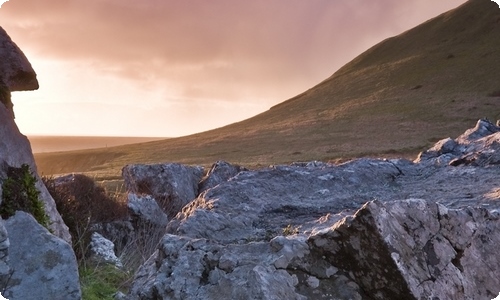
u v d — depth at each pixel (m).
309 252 6.05
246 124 130.62
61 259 7.08
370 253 5.67
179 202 15.88
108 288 8.10
